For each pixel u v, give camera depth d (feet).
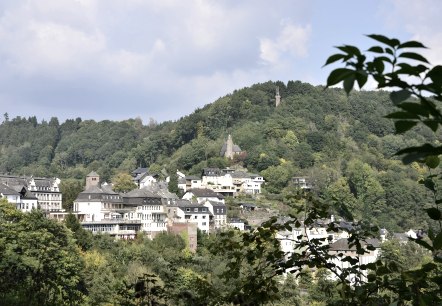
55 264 173.47
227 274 33.19
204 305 36.60
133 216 444.14
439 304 19.29
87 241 308.40
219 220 492.13
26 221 229.66
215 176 647.56
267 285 32.30
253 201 597.52
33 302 73.72
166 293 40.47
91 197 447.83
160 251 328.29
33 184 479.00
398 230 564.30
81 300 160.97
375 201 617.21
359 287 26.08
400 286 23.29
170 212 460.96
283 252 31.86
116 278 224.94
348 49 14.07
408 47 13.89
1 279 75.10
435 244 18.29
